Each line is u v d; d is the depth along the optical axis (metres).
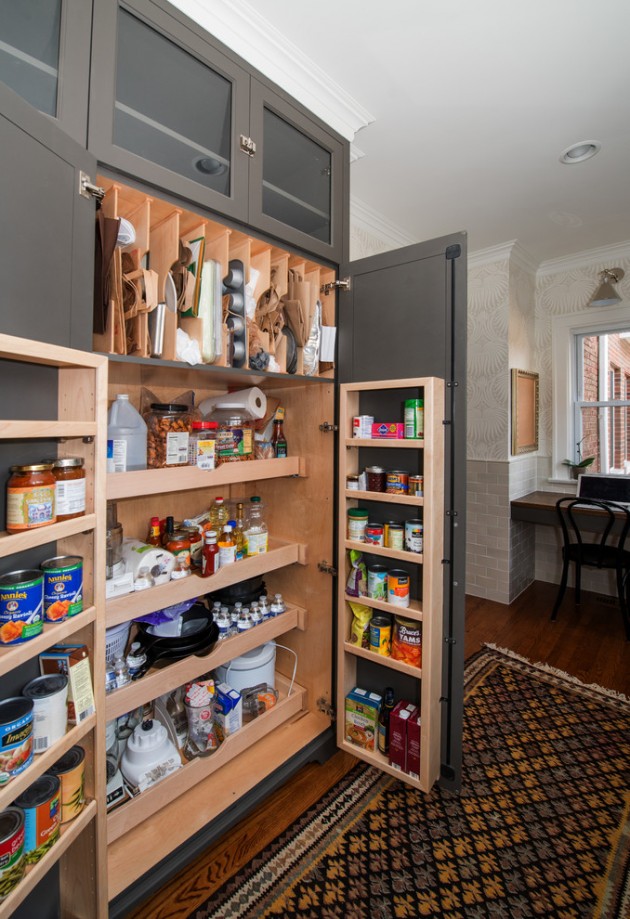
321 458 1.69
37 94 0.93
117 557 1.29
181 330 1.17
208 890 1.17
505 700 2.06
